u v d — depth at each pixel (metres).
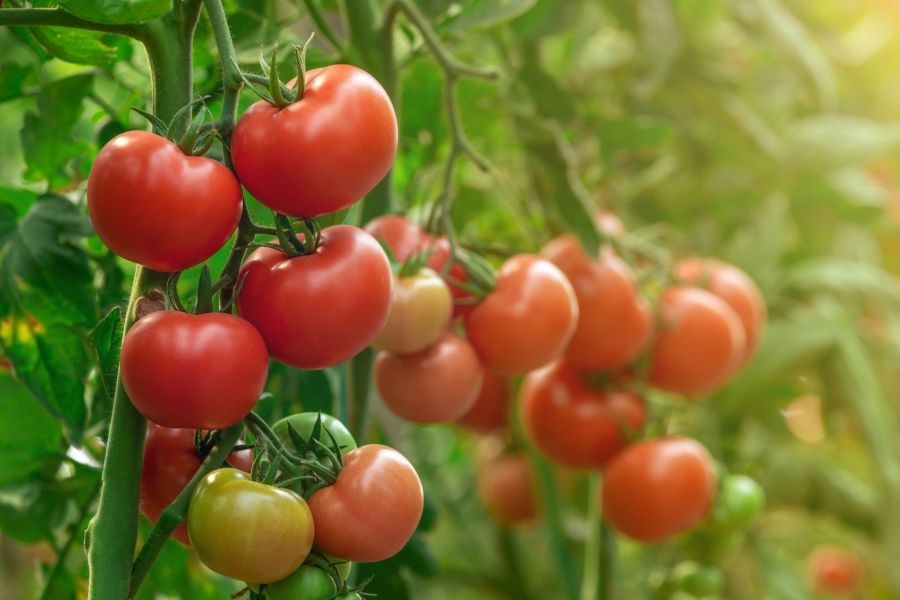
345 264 0.97
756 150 1.91
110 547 0.95
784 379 1.91
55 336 1.17
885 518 1.95
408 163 1.54
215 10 0.94
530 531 2.18
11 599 1.78
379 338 1.17
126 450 0.96
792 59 1.86
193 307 0.99
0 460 1.25
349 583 1.31
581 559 1.96
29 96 1.27
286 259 0.97
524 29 1.51
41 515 1.26
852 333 1.96
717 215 1.96
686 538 1.52
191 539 0.95
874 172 2.38
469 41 1.63
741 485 1.47
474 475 2.23
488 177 1.62
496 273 1.25
